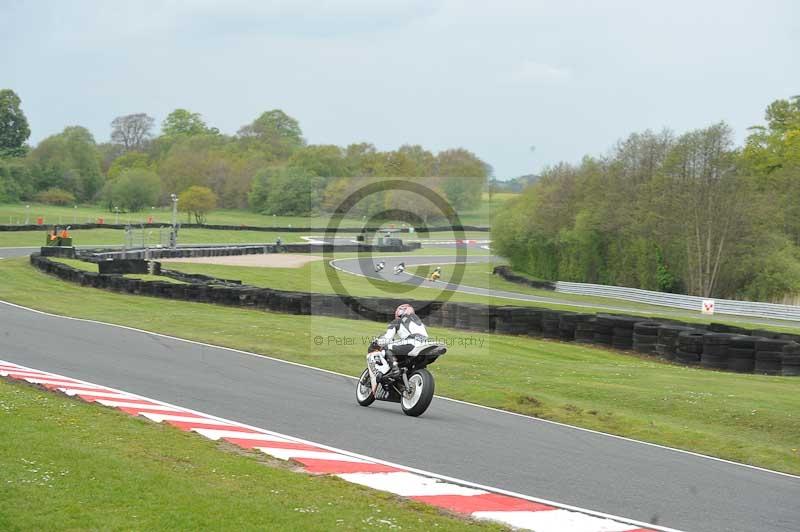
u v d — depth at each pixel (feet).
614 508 50.83
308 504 44.91
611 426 81.71
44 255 304.09
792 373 128.77
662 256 350.43
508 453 65.16
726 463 68.54
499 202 432.25
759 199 339.36
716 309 292.40
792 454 72.59
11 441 53.01
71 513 40.22
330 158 463.01
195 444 59.06
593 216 377.91
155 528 38.91
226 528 39.58
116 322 150.30
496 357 127.75
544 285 357.41
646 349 149.79
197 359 110.22
